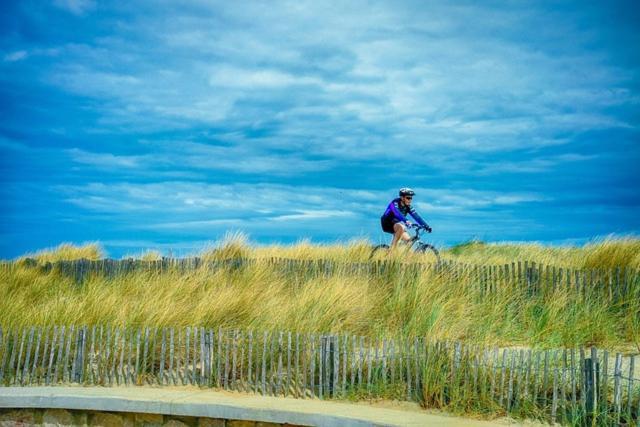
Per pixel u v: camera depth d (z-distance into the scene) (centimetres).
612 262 1034
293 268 1102
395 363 654
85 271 1254
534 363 594
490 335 783
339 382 658
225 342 715
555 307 843
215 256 1295
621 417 554
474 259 1291
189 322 824
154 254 1387
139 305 871
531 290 933
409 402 623
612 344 766
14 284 1162
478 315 845
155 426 621
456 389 603
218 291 970
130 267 1226
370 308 867
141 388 686
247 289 967
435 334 748
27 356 735
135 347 753
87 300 918
